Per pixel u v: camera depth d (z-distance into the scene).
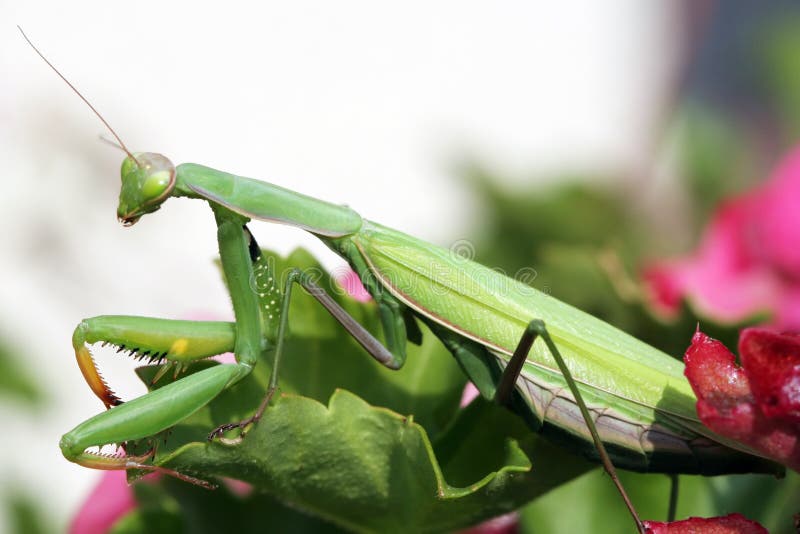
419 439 0.20
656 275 0.24
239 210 0.22
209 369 0.22
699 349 0.19
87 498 0.22
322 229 0.22
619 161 0.27
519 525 0.22
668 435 0.21
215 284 0.32
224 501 0.21
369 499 0.21
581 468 0.21
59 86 0.33
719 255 0.24
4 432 0.27
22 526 0.23
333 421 0.20
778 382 0.19
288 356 0.22
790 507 0.22
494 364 0.22
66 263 0.30
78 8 0.36
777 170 0.24
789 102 0.29
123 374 0.31
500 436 0.22
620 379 0.22
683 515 0.22
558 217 0.26
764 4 0.35
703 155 0.27
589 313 0.23
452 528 0.21
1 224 0.30
